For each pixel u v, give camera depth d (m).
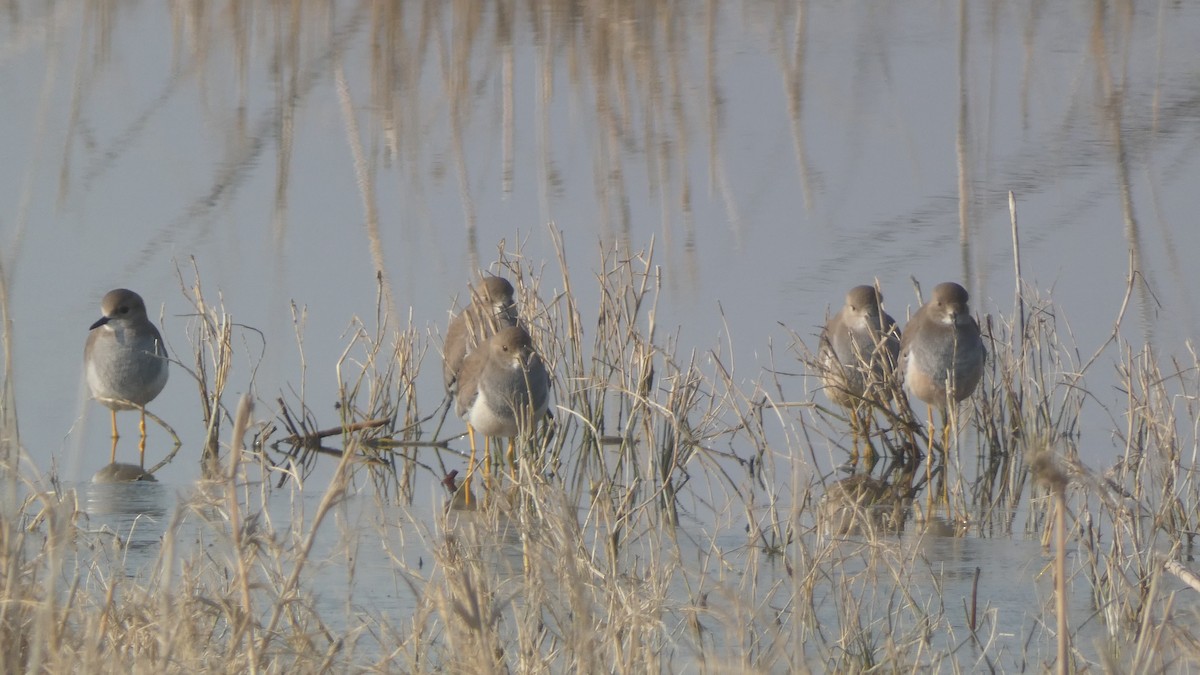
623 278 16.06
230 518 8.24
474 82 26.72
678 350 15.86
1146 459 11.82
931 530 12.32
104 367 14.25
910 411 15.05
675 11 29.91
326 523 11.78
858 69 28.16
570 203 20.61
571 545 8.61
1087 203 20.80
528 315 15.36
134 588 7.87
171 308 16.86
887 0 34.25
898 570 10.26
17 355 15.39
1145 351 13.09
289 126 23.36
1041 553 11.48
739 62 28.36
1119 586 9.73
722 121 24.86
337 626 9.20
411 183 21.38
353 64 27.30
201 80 26.02
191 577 8.16
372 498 12.94
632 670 7.75
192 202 20.27
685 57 28.58
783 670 8.70
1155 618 9.12
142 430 14.32
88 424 14.71
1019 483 13.94
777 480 13.57
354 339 15.09
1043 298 17.20
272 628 7.07
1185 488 12.16
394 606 9.70
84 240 18.61
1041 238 19.39
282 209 19.91
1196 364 13.36
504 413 13.46
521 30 29.88
